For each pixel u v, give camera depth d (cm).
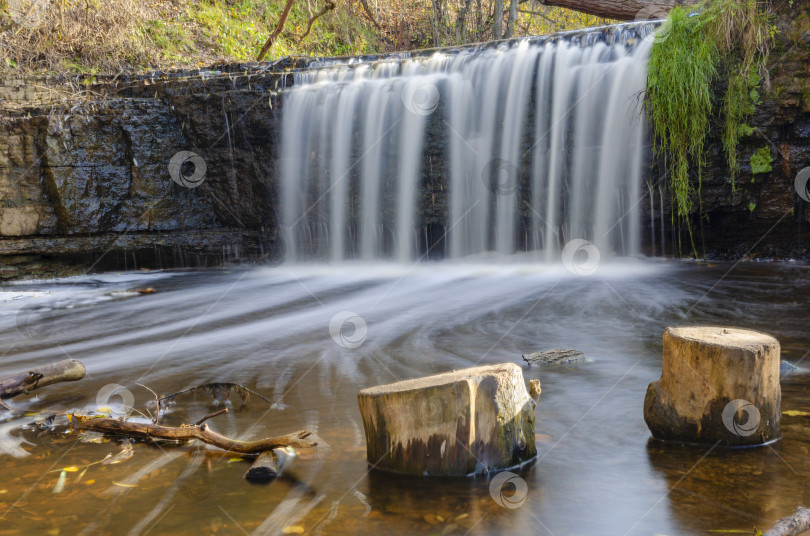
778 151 937
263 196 1225
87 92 1220
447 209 1127
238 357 567
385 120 1140
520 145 1066
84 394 461
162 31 1548
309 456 331
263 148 1210
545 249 1066
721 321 628
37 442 365
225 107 1195
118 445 358
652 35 966
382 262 1178
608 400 404
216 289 984
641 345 548
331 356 558
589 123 1010
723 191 959
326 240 1205
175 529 261
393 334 638
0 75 1183
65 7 1340
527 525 255
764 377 321
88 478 313
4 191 1107
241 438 360
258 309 819
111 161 1178
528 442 319
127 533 258
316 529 257
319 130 1179
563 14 2488
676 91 899
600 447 331
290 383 476
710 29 898
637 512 263
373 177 1161
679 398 332
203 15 1672
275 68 1249
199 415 407
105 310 835
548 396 414
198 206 1250
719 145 950
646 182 980
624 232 1011
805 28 889
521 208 1076
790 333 568
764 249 1018
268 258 1245
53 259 1141
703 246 1028
